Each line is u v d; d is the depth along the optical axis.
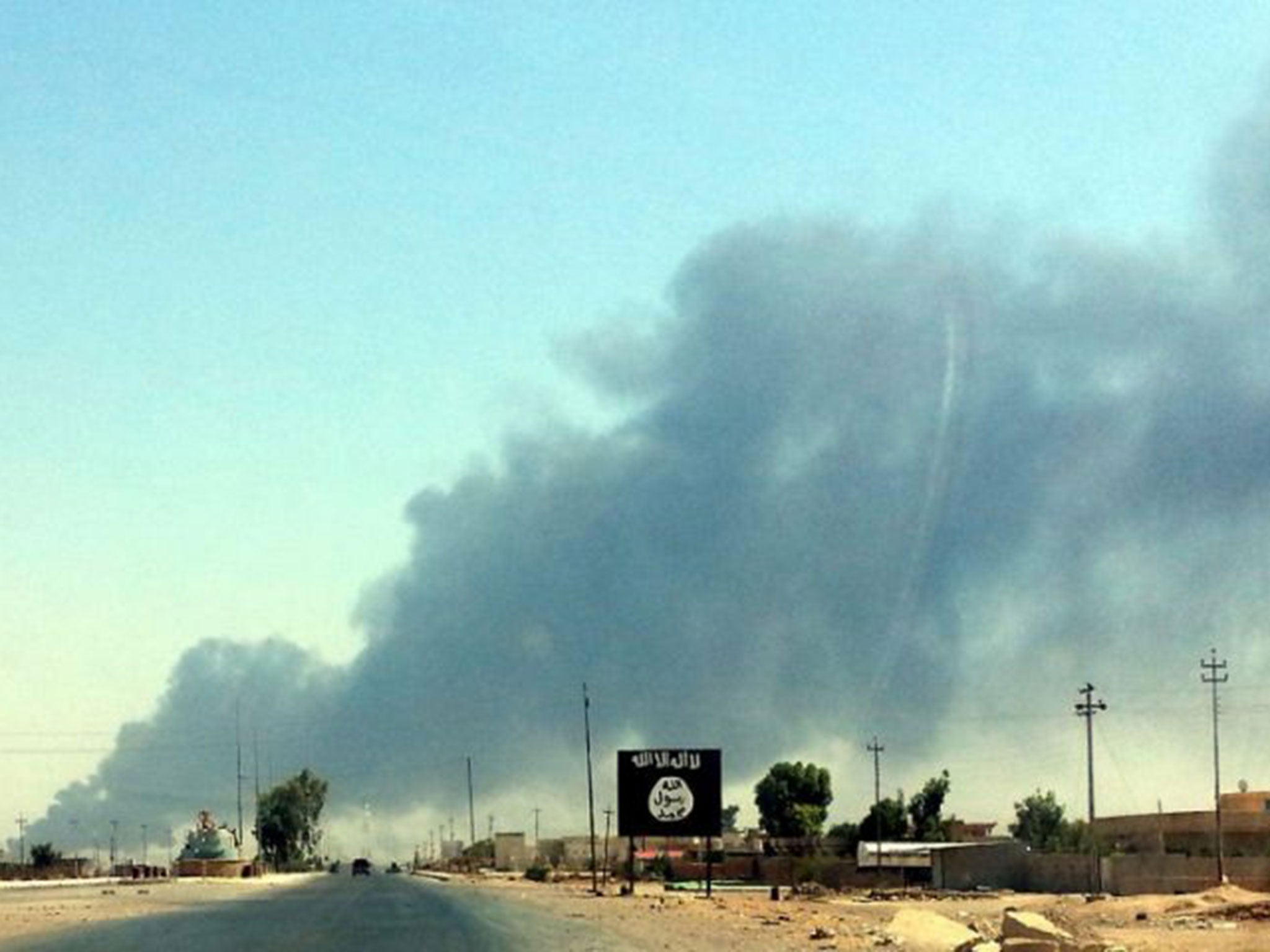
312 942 56.66
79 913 85.12
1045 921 54.47
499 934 61.47
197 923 71.81
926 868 159.62
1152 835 160.38
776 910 89.19
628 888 120.44
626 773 105.12
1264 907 84.00
